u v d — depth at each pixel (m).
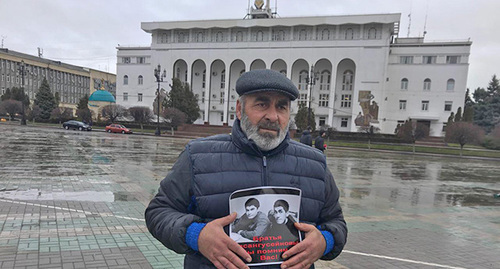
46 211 5.34
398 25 42.94
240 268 1.17
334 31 42.25
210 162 1.37
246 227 1.24
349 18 40.50
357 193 8.88
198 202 1.32
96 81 85.25
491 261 4.17
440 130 40.72
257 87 1.33
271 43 44.09
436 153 28.44
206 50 46.69
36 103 50.31
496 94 60.06
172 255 3.75
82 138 24.47
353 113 41.28
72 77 82.00
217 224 1.22
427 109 41.22
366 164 17.33
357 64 40.94
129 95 50.94
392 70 42.19
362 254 4.17
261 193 1.29
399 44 41.78
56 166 10.62
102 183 8.12
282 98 1.39
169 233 1.30
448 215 6.84
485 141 33.44
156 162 13.08
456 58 40.03
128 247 3.94
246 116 1.40
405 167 17.03
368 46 40.50
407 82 41.78
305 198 1.43
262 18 45.12
